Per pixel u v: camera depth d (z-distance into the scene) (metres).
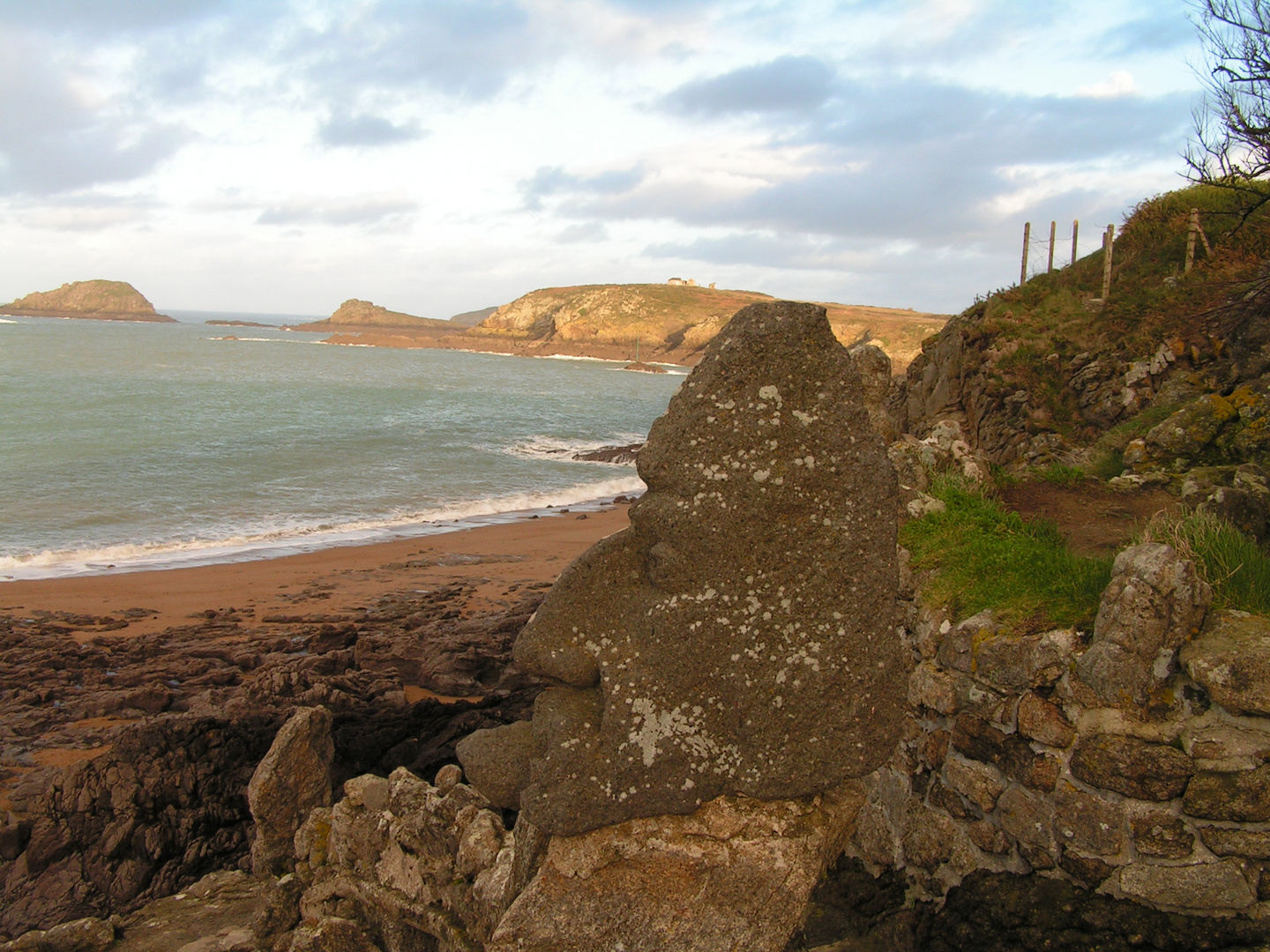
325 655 12.41
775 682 3.14
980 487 7.10
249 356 125.94
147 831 6.60
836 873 5.09
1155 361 14.01
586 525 27.81
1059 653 4.07
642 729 3.15
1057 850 3.95
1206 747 3.61
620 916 3.14
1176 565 3.78
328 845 4.64
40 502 27.39
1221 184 10.89
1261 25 9.75
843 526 3.14
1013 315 17.30
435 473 38.00
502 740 3.46
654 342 198.50
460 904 3.74
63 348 111.25
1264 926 3.48
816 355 3.15
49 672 12.57
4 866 6.79
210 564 21.31
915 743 4.82
